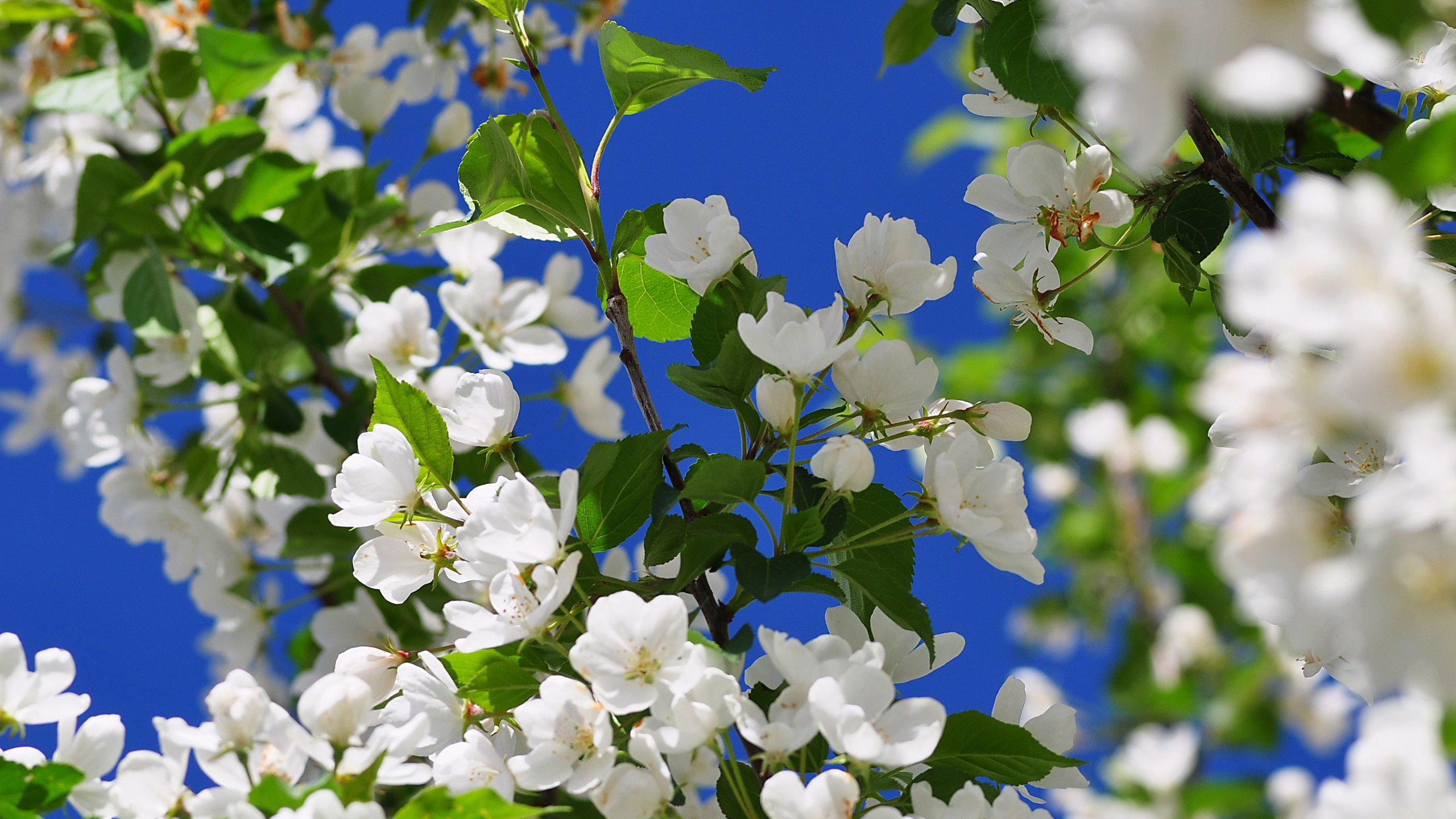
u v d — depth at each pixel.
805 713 1.29
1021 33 1.36
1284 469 1.12
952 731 1.32
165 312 1.58
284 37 1.77
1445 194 1.32
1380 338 0.87
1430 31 0.95
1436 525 1.02
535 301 1.65
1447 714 1.25
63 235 1.92
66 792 1.34
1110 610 2.29
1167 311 2.34
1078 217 1.41
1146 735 1.91
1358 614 1.04
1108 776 1.95
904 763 1.28
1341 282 0.90
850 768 1.29
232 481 1.75
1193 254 1.39
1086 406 2.39
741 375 1.35
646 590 1.34
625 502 1.35
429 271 1.70
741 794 1.30
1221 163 1.38
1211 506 1.22
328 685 1.32
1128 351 2.39
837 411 1.35
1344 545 1.25
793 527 1.32
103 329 2.10
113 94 1.59
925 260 1.36
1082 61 0.88
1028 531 1.33
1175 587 2.14
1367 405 0.88
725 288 1.37
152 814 1.32
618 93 1.39
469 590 1.61
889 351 1.34
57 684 1.37
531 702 1.31
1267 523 1.13
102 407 1.64
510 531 1.31
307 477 1.65
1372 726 1.25
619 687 1.29
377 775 1.30
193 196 1.63
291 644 1.74
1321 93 1.42
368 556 1.34
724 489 1.33
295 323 1.68
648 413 1.37
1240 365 1.15
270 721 1.31
